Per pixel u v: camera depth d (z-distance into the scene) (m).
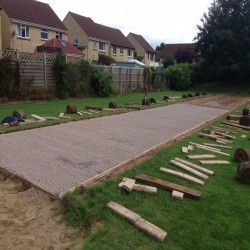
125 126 9.67
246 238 3.60
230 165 6.33
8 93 14.42
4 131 7.77
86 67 18.44
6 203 4.14
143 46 53.91
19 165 5.39
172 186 4.77
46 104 14.38
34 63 15.60
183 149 7.08
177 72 31.47
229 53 33.03
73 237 3.45
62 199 4.10
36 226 3.63
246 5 31.67
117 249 3.24
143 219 3.77
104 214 3.87
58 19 32.47
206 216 4.04
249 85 34.72
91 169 5.43
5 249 3.19
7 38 26.58
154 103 16.75
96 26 42.50
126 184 4.66
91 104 15.11
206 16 34.44
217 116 13.30
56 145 6.87
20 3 29.05
